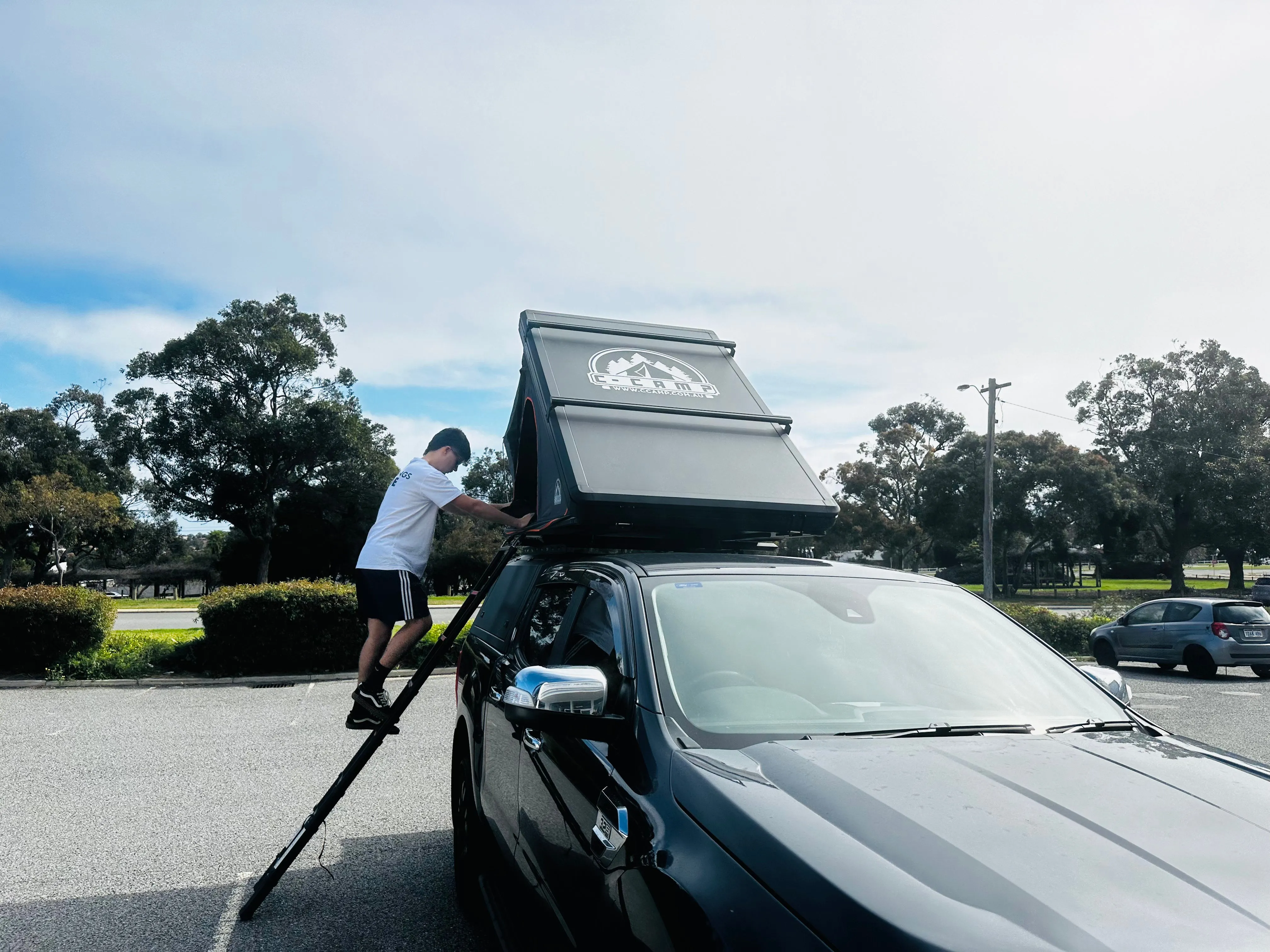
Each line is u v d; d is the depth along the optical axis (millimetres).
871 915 1474
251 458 61656
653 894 1859
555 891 2541
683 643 2568
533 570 4148
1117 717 2658
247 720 9203
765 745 2197
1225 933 1444
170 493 62250
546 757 2803
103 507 55156
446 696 10969
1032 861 1630
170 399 62312
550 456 3969
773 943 1548
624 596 2818
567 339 4582
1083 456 54938
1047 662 2936
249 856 4945
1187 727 9727
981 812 1816
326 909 4164
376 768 7051
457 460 4422
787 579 3031
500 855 3359
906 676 2652
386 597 4078
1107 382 60375
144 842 5180
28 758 7406
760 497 3699
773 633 2707
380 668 4098
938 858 1624
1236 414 55875
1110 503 52938
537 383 4301
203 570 76625
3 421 67625
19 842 5176
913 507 60969
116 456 62781
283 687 11672
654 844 1944
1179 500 58188
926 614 3025
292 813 5805
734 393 4480
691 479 3709
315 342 65312
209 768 7043
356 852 5027
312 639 12531
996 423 36781
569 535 3844
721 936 1627
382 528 4180
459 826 4301
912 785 1938
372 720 4195
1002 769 2074
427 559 4277
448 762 7285
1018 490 54312
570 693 2254
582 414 3957
